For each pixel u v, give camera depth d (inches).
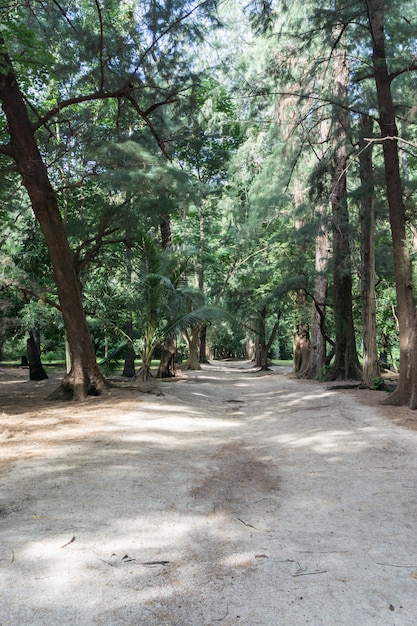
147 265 669.3
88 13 601.0
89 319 870.4
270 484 233.3
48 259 802.8
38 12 515.8
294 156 689.0
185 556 148.4
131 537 160.2
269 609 120.1
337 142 616.4
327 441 323.3
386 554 152.6
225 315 687.7
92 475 230.4
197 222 1214.9
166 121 624.1
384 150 480.4
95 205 636.7
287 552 153.8
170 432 355.3
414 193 574.2
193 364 1286.9
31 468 239.9
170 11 475.2
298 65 596.1
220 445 325.4
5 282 607.8
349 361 783.1
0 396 605.9
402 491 216.1
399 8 482.9
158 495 206.4
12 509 182.5
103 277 849.5
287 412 478.0
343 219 677.3
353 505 200.8
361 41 525.0
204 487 223.5
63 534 159.8
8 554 143.6
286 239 954.7
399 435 327.0
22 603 118.5
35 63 449.4
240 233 975.0
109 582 130.3
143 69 540.7
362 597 126.4
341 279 780.6
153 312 693.9
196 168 1051.3
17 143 492.4
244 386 820.6
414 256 605.6
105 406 463.8
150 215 622.2
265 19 524.1
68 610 116.3
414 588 131.5
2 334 725.3
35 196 498.9
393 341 1144.2
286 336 1931.6
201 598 124.5
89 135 634.2
